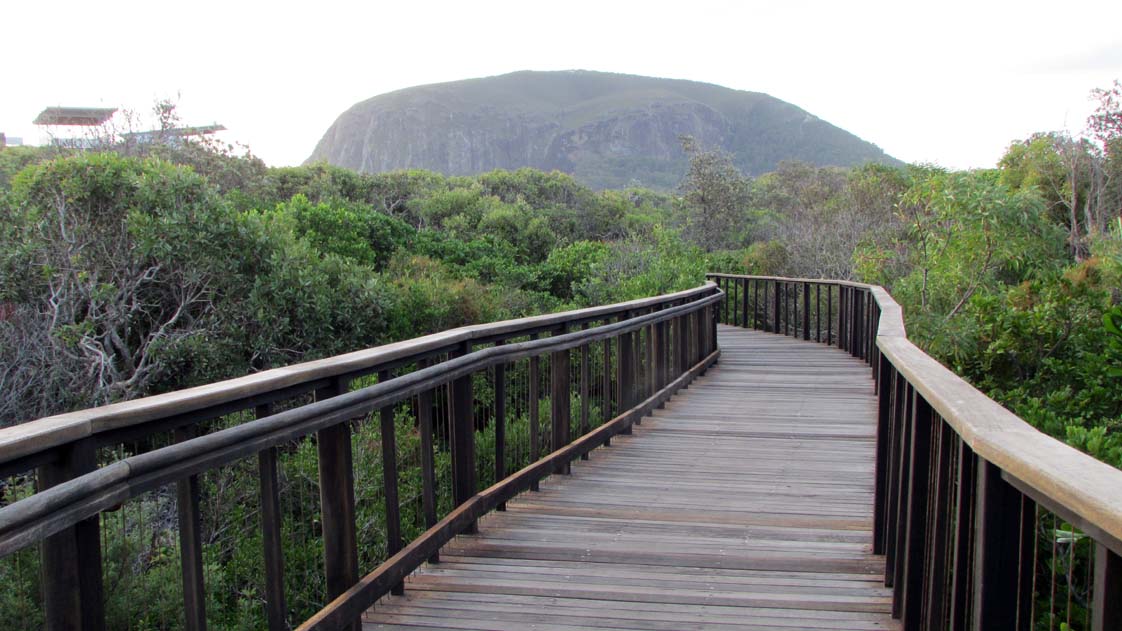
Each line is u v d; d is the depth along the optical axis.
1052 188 21.28
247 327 14.20
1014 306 10.70
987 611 1.63
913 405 2.88
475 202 33.97
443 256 23.31
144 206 13.67
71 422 1.76
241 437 2.31
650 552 4.18
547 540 4.36
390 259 21.20
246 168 28.11
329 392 2.93
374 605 3.52
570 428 6.11
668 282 17.44
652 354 8.37
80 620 1.79
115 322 13.20
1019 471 1.38
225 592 3.17
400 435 4.49
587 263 22.50
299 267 14.71
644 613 3.43
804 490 5.45
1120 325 7.15
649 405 8.05
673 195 38.56
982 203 11.42
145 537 2.44
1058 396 7.68
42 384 12.45
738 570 3.94
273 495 2.56
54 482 1.79
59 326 12.62
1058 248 14.91
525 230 29.80
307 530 3.42
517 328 4.74
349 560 3.04
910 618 2.87
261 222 15.04
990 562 1.62
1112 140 20.47
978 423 1.72
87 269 13.36
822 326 19.02
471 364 4.15
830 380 10.37
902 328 3.95
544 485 5.52
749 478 5.76
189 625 2.21
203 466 2.17
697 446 6.76
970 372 9.82
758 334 16.25
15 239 13.15
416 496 4.43
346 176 37.88
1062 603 4.13
